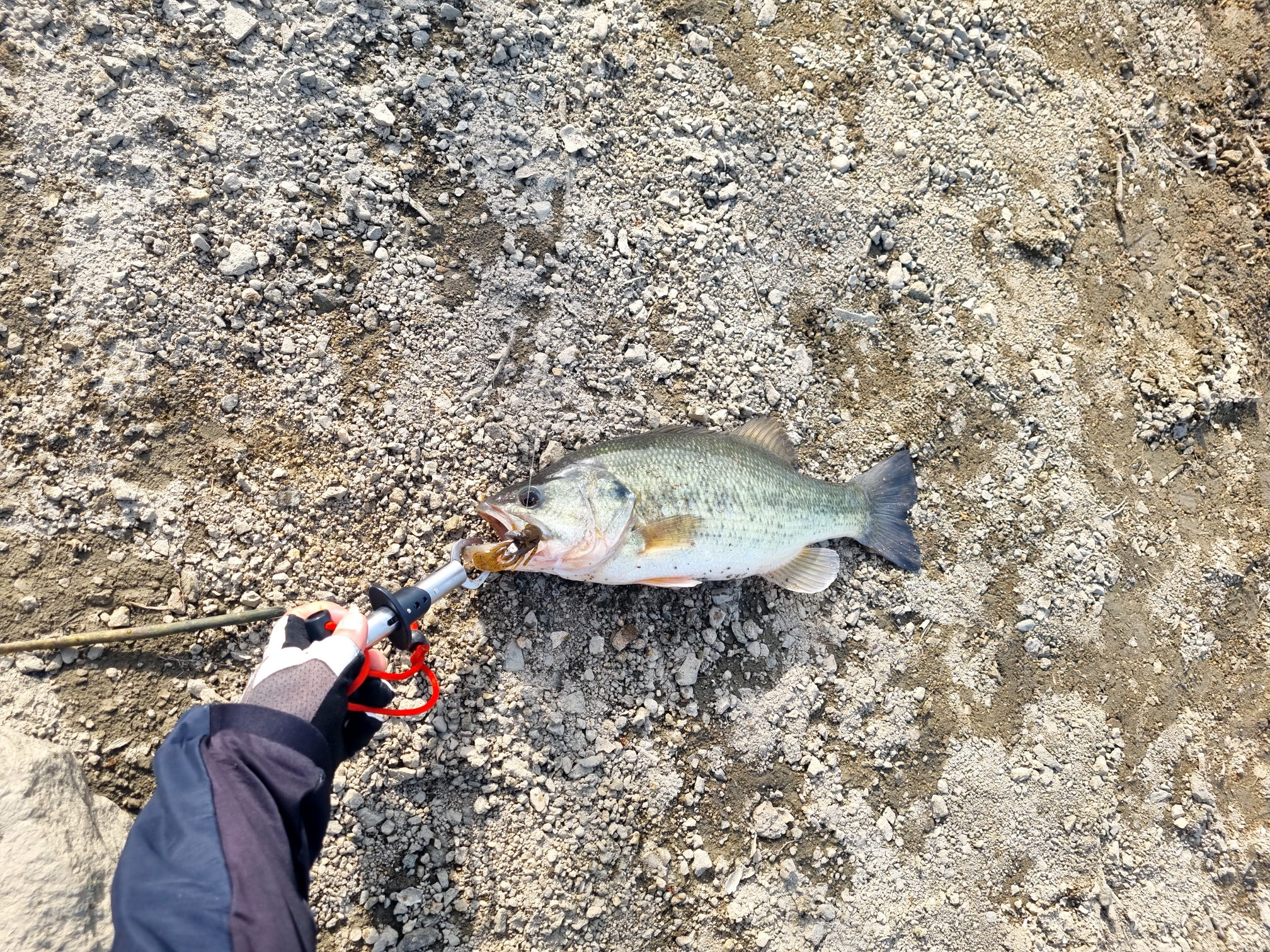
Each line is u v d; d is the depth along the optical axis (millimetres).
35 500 686
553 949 747
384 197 790
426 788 739
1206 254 1080
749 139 901
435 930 725
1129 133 1062
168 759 539
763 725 829
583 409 823
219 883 502
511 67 832
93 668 681
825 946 817
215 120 751
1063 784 920
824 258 919
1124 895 932
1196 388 1031
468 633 762
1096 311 1018
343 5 790
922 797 874
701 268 869
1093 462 987
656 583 767
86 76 722
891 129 953
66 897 603
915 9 976
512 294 816
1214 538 1030
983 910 874
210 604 715
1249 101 1128
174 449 723
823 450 895
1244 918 973
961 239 965
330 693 578
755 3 919
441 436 784
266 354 751
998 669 919
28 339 697
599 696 789
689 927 787
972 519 932
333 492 750
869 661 874
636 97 867
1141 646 979
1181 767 976
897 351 933
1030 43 1031
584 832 768
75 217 712
